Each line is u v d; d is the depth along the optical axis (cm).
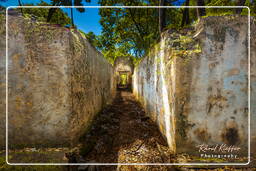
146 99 405
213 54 167
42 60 176
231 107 170
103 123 309
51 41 175
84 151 185
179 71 168
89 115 262
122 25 895
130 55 1159
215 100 170
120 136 249
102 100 412
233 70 167
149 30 814
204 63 168
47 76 178
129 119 351
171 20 687
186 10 399
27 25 172
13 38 171
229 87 168
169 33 192
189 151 173
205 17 168
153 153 192
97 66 341
